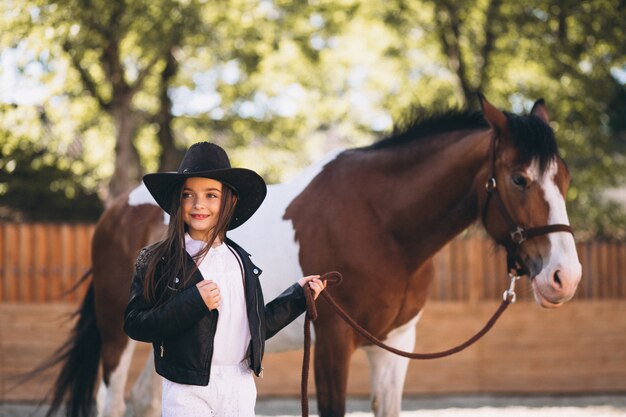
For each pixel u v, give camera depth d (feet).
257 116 50.24
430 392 25.81
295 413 23.02
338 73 50.26
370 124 50.60
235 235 13.99
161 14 35.65
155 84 47.32
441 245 12.69
